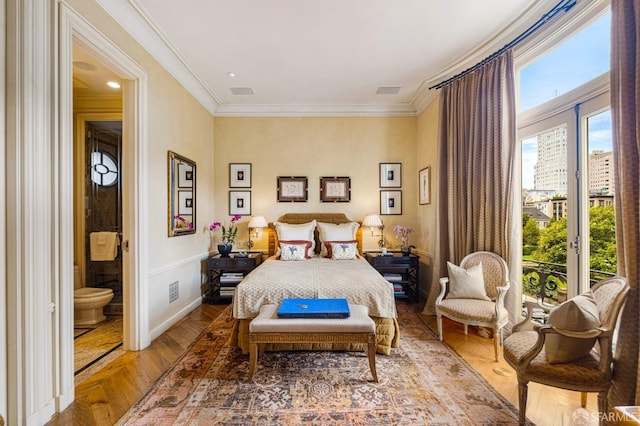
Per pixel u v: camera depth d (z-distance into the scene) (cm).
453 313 265
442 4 247
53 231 184
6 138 164
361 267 335
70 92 196
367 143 477
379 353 259
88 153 412
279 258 404
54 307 184
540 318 226
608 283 176
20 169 166
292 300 247
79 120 400
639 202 161
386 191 476
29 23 169
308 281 274
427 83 397
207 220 448
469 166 320
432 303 367
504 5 248
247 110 474
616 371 163
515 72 287
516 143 272
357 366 238
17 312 165
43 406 175
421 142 458
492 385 212
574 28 227
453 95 345
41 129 176
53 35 184
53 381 183
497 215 287
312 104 471
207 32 286
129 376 225
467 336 298
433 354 259
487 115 296
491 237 297
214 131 475
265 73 371
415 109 471
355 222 465
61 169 188
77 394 202
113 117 400
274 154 478
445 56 330
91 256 394
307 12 257
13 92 165
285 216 470
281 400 195
